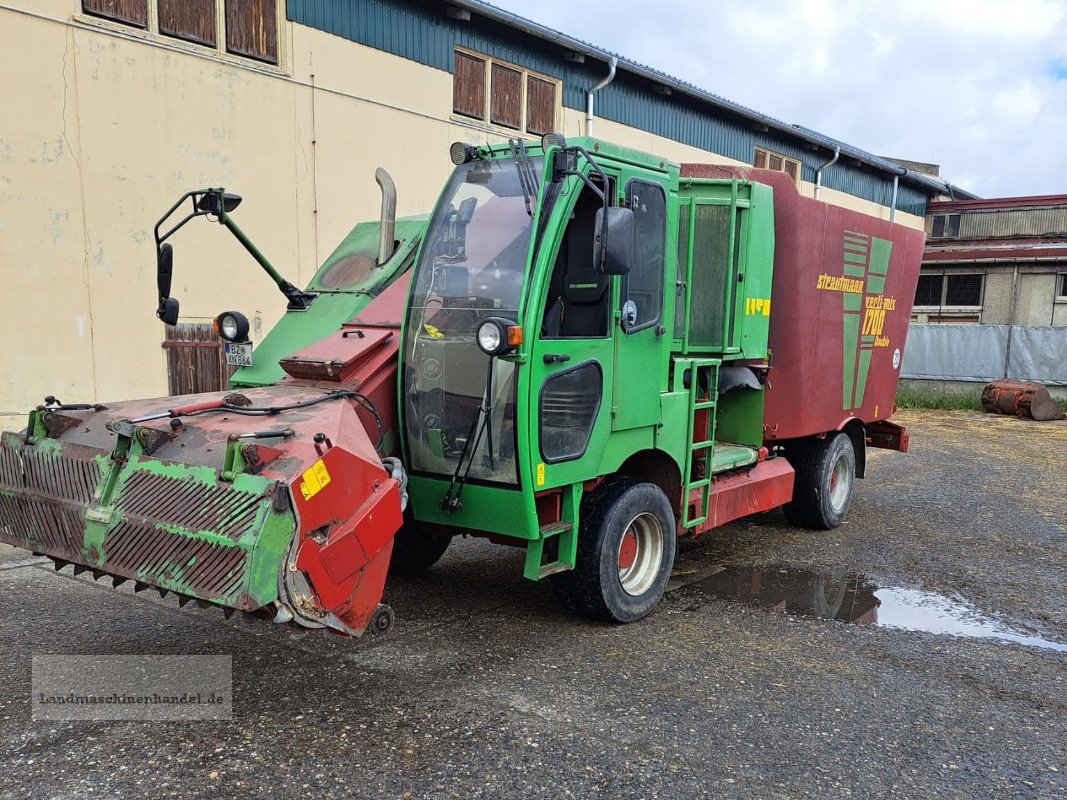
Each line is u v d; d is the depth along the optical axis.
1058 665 4.37
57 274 7.81
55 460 3.72
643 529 4.94
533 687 3.90
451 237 4.39
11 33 7.33
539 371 4.02
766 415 6.40
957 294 20.67
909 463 10.88
